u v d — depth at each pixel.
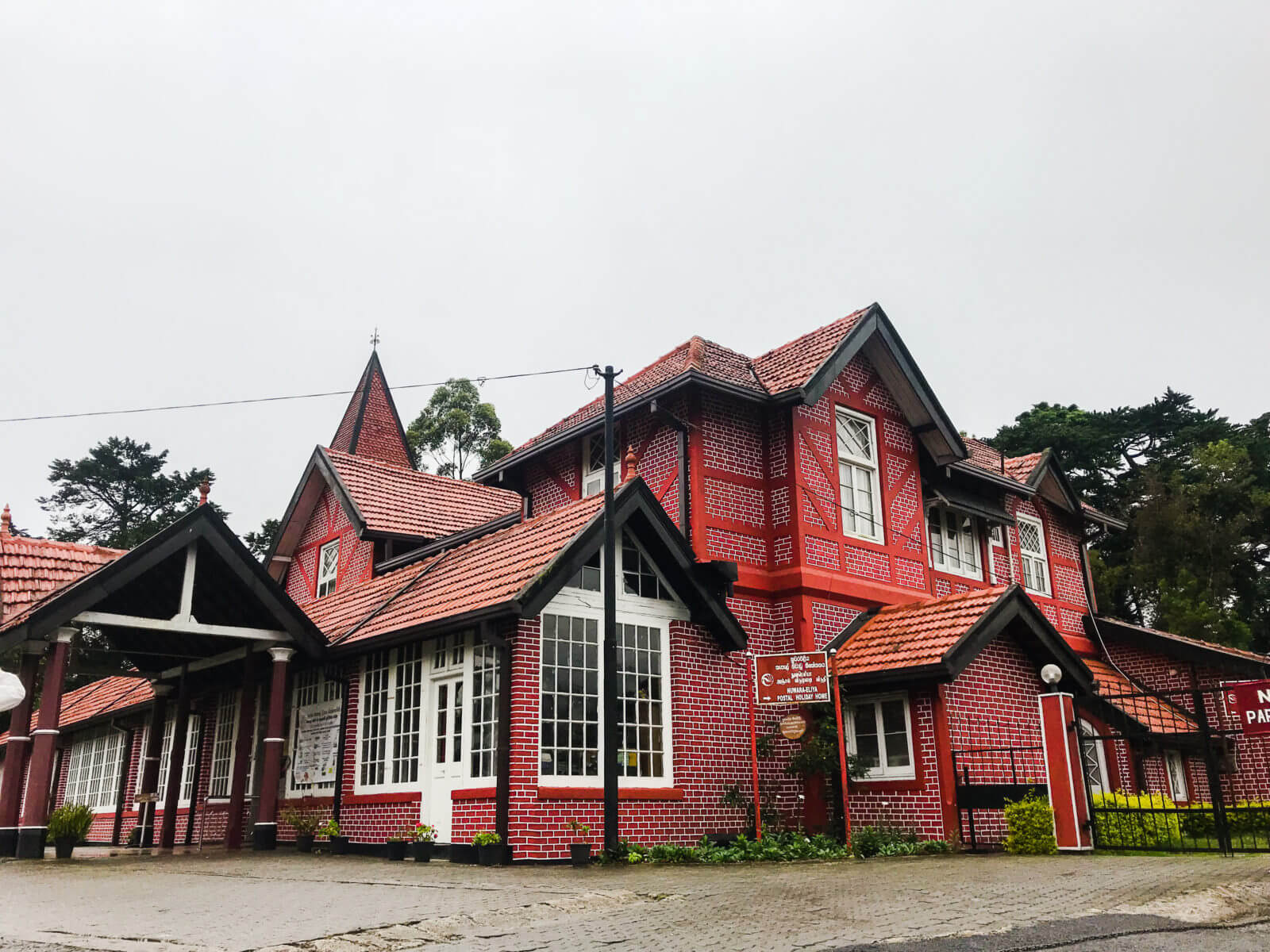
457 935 6.57
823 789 14.73
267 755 15.07
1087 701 17.09
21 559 14.25
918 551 18.05
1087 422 43.62
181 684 17.59
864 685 14.27
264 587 14.77
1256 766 21.05
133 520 49.00
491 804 12.22
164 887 9.48
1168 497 37.16
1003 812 13.69
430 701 13.72
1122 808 13.28
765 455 16.66
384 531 20.05
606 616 12.38
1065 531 24.19
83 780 25.55
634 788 13.12
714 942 6.12
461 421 48.28
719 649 14.72
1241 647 31.98
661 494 16.06
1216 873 9.34
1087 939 6.23
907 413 18.56
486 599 12.59
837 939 6.18
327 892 8.90
